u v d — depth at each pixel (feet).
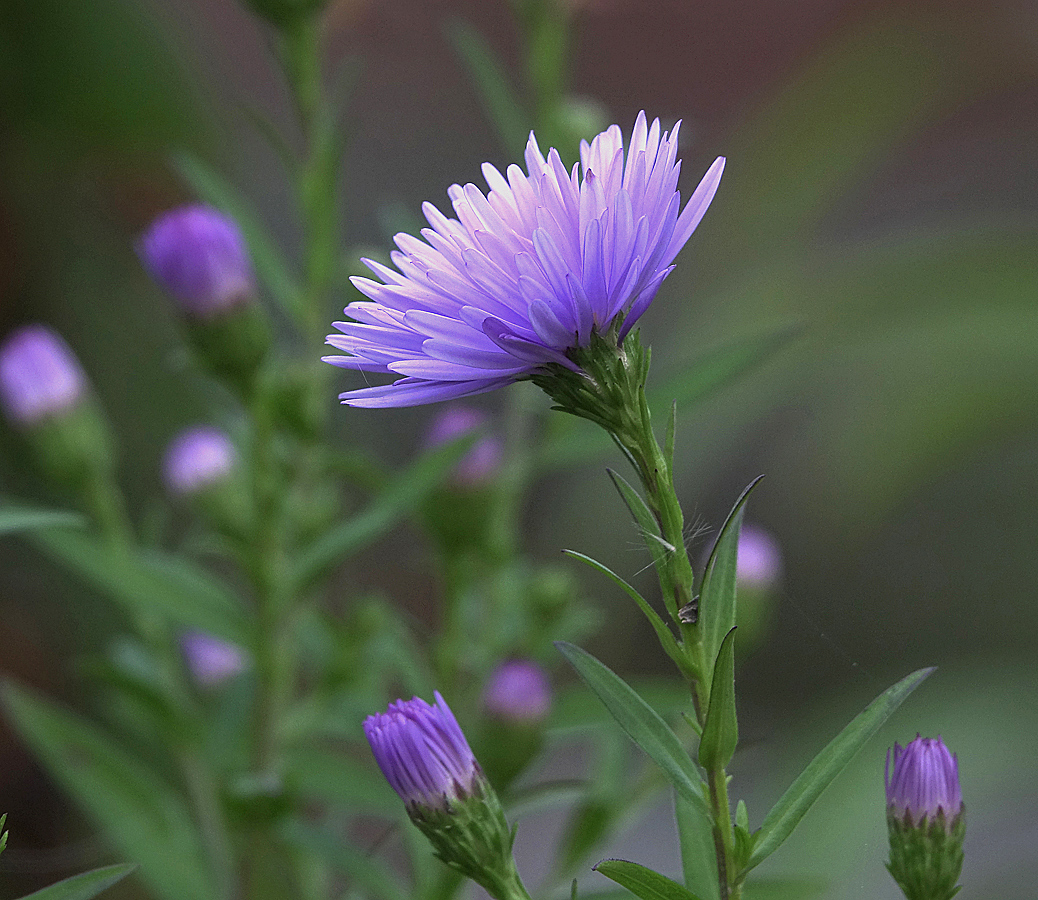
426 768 1.42
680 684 1.70
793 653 3.18
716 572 1.36
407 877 1.91
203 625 1.68
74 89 2.89
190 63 3.05
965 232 2.99
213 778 1.71
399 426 3.18
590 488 2.87
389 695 1.85
